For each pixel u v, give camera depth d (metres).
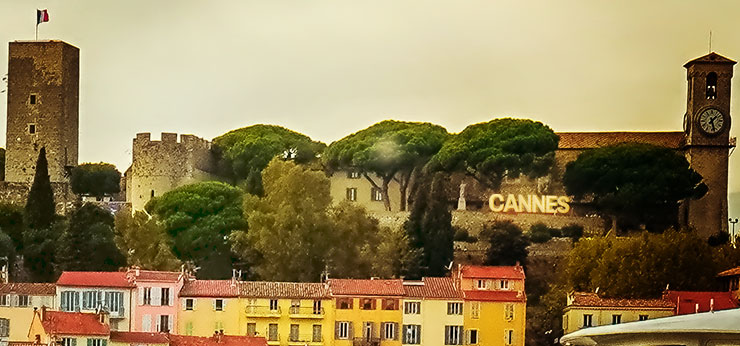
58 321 171.38
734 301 197.00
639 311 196.38
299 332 199.38
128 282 196.88
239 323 198.12
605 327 48.91
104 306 194.38
